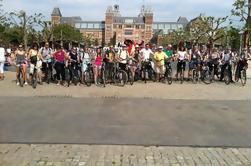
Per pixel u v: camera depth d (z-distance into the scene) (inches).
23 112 367.2
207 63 671.8
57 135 283.7
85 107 396.8
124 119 341.7
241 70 650.2
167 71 648.4
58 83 604.7
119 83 604.1
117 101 438.0
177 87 588.7
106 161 224.5
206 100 457.1
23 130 297.7
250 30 1019.3
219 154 244.1
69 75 589.3
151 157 234.2
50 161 223.1
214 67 676.7
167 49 766.5
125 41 665.6
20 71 580.1
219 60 673.0
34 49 583.2
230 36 1481.3
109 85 598.5
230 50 699.4
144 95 490.9
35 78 562.9
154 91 533.6
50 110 378.3
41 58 586.9
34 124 318.3
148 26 6082.7
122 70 601.3
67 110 379.2
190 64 684.1
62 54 592.4
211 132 301.1
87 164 218.4
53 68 620.4
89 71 602.9
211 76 663.1
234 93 530.0
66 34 3331.7
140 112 374.0
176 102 437.7
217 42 1787.6
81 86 581.9
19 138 274.2
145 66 660.7
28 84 592.4
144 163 222.2
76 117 347.6
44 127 308.2
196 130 306.8
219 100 459.5
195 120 343.6
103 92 514.9
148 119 343.6
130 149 251.3
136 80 669.9
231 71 665.0
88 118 343.6
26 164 217.0
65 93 498.9
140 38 6107.3
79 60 602.2
